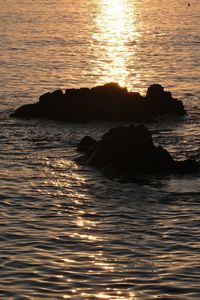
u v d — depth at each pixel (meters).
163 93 73.50
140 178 52.12
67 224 43.16
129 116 70.50
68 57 115.50
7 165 54.81
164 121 70.50
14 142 61.38
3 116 71.38
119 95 71.50
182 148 60.66
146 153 54.28
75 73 100.62
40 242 40.16
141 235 41.53
